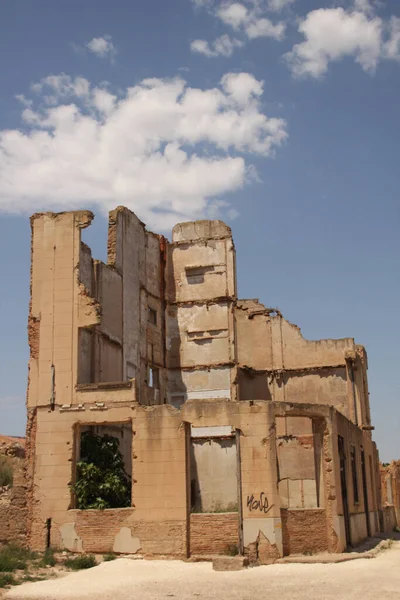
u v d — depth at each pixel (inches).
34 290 1385.3
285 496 1615.4
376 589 881.5
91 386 1294.3
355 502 1451.8
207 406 1215.6
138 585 938.1
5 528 1261.1
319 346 1841.8
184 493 1184.8
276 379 1855.3
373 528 1694.1
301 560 1124.5
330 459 1263.5
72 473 1266.0
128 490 1286.9
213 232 1907.0
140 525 1191.6
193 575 1020.5
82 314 1349.7
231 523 1163.9
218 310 1851.6
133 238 1716.3
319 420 1285.7
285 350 1866.4
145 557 1171.3
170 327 1873.8
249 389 1870.1
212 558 1133.1
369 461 1774.1
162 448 1214.9
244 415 1202.0
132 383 1274.6
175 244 1920.5
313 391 1819.6
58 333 1349.7
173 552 1165.7
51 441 1289.4
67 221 1405.0
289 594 851.4
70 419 1290.6
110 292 1542.8
